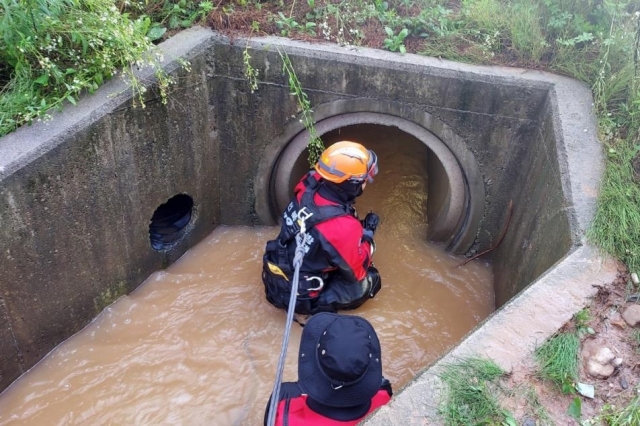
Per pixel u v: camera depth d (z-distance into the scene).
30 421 2.90
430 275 3.84
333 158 2.92
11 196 2.55
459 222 3.89
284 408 2.11
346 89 3.52
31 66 2.86
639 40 3.22
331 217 2.94
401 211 4.37
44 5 2.62
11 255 2.67
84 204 2.95
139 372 3.13
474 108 3.46
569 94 3.21
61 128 2.71
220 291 3.62
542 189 3.07
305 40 3.49
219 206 4.06
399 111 3.58
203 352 3.25
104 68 2.96
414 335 3.43
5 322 2.79
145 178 3.30
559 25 3.45
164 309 3.48
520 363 1.99
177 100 3.31
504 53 3.52
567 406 1.92
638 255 2.37
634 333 2.15
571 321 2.14
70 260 3.01
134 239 3.41
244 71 3.50
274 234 4.08
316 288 3.19
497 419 1.85
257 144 3.78
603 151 2.84
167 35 3.45
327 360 1.98
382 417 1.83
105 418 2.92
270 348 3.29
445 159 3.70
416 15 3.76
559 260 2.39
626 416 1.89
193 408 2.98
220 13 3.54
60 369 3.11
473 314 3.59
